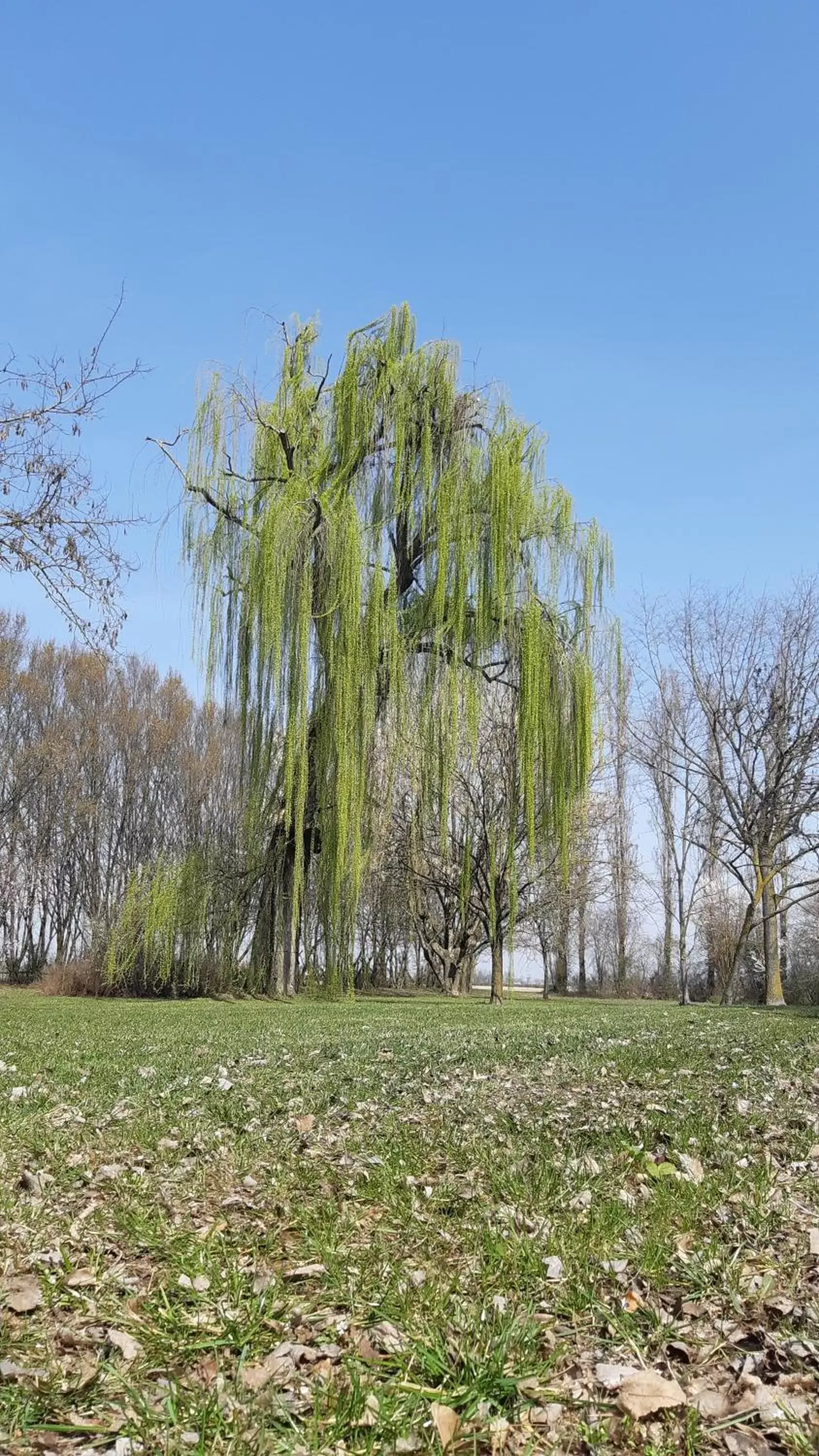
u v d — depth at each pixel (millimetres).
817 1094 6762
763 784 29969
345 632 18531
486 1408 2463
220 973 23125
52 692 40250
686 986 32531
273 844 22219
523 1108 6383
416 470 20312
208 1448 2277
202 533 19828
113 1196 4297
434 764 20156
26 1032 13219
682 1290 3234
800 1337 2779
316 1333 2943
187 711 41938
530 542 20312
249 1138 5414
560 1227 3709
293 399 21094
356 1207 4141
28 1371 2617
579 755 20516
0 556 9523
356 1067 8812
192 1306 3123
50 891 43062
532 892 28906
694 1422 2373
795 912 39625
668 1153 4949
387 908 33375
